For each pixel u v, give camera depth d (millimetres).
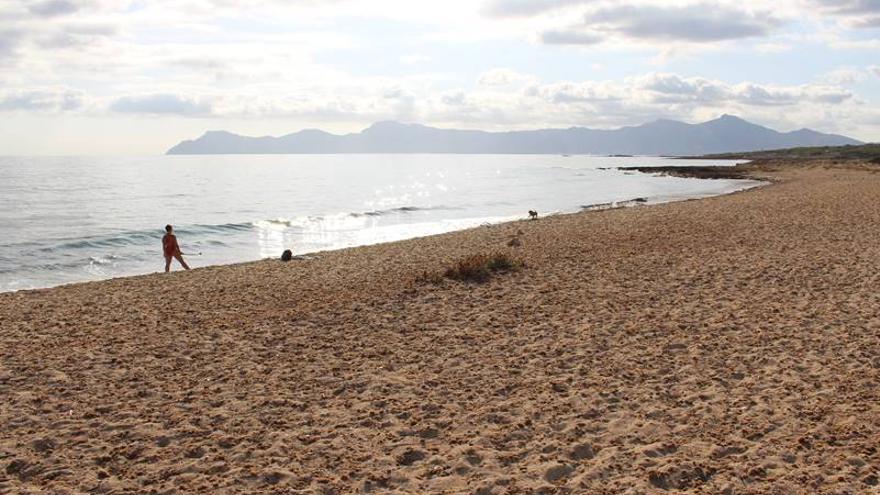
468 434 6941
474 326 11383
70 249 27609
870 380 8172
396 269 17297
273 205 51625
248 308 13031
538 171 130750
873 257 16828
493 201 54281
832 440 6539
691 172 93375
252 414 7566
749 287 13820
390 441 6812
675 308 12281
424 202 54344
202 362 9547
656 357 9438
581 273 15828
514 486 5762
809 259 16797
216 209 47500
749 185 62875
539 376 8773
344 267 18094
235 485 5852
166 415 7527
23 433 7039
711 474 5930
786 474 5844
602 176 100938
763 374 8570
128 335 11016
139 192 63594
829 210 29359
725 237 21484
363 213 43062
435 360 9555
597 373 8844
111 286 15945
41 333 11141
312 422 7324
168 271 19922
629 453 6395
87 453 6539
